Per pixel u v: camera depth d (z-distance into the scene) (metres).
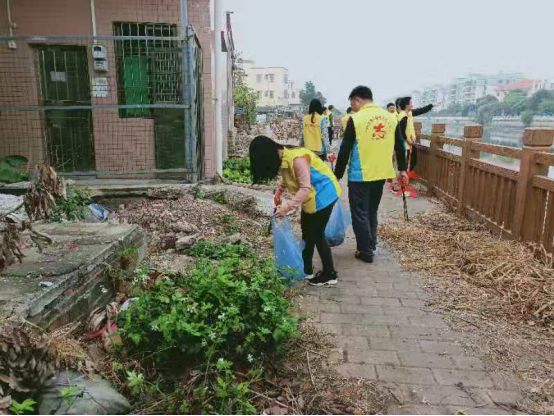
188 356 3.04
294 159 4.16
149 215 6.13
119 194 6.84
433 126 9.10
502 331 3.74
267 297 3.36
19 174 6.91
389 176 5.25
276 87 83.06
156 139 7.98
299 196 4.09
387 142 5.14
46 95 7.81
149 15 7.75
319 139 9.20
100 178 7.79
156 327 2.95
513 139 7.69
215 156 8.64
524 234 5.37
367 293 4.48
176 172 7.36
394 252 5.70
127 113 7.92
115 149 7.97
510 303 4.22
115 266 3.95
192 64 6.85
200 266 3.75
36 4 7.55
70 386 2.50
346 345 3.51
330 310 4.11
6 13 7.54
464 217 7.22
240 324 3.03
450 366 3.24
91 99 7.80
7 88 7.70
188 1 7.90
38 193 3.12
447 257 5.41
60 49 7.70
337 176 5.20
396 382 3.05
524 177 5.30
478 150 6.69
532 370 3.21
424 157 9.99
